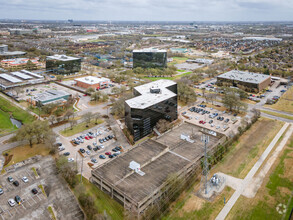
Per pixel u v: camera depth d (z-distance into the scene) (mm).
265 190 111000
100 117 192625
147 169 118875
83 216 95938
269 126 175250
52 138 141375
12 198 104688
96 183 116188
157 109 166875
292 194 108125
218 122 185750
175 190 108188
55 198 105562
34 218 94438
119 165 121375
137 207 94875
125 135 164250
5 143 150500
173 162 124375
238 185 114375
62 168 118062
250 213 98125
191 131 160250
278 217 96062
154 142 142500
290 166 127688
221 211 99125
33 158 135250
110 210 100000
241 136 160875
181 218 95750
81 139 155250
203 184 115500
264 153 140375
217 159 133375
